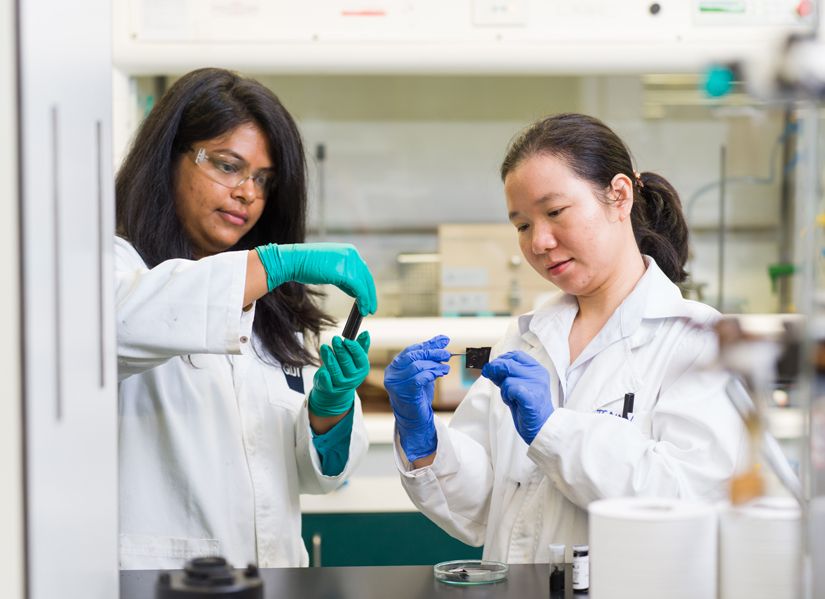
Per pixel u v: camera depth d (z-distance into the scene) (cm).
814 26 96
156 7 302
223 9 303
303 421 186
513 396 144
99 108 111
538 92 420
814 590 91
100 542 109
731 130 409
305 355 196
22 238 92
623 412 152
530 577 136
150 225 183
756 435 103
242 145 181
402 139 423
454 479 165
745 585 99
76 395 103
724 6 306
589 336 163
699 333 152
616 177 156
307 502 292
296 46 305
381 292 422
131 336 153
